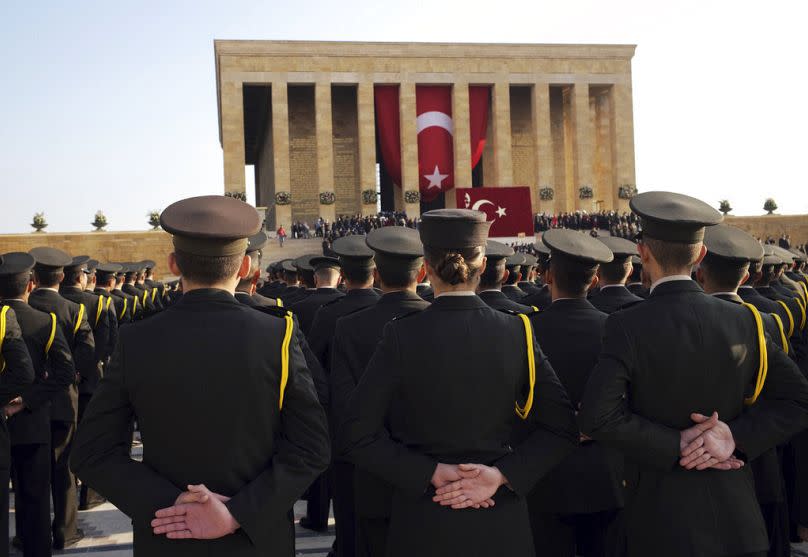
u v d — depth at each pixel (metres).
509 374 3.78
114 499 3.28
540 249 8.84
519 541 3.65
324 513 8.27
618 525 5.06
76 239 49.91
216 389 3.33
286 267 13.72
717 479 3.75
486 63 64.31
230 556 3.23
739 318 3.91
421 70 63.56
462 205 49.12
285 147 61.31
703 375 3.76
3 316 5.50
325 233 52.69
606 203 69.69
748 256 4.82
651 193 4.20
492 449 3.75
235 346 3.38
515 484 3.62
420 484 3.56
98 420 3.38
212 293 3.53
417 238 5.55
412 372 3.77
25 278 6.62
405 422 3.85
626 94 66.19
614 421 3.66
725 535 3.67
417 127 64.50
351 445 3.73
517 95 68.69
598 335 5.21
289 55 61.75
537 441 3.81
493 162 66.75
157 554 3.23
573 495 4.98
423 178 64.00
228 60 60.81
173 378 3.32
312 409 3.50
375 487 5.35
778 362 3.93
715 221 3.91
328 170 61.91
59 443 7.71
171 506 3.19
